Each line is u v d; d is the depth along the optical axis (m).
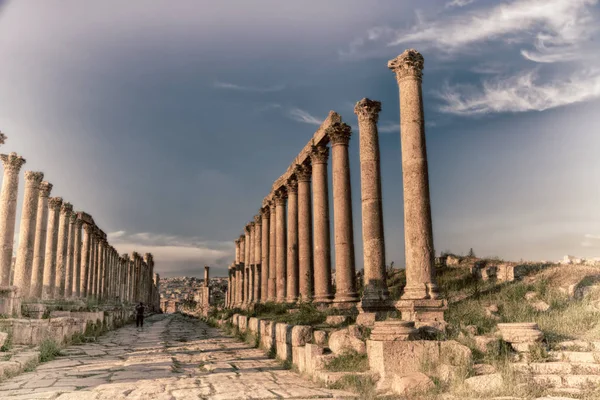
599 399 9.21
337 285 22.52
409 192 15.65
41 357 17.92
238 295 56.62
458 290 22.86
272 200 38.66
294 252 31.62
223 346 23.78
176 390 11.54
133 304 76.94
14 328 19.67
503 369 10.54
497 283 22.33
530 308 16.61
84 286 44.91
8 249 27.02
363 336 13.67
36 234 33.16
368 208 19.38
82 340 26.12
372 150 19.83
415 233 15.32
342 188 23.28
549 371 10.70
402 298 15.16
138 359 18.38
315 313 21.12
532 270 23.62
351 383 11.27
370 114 20.09
